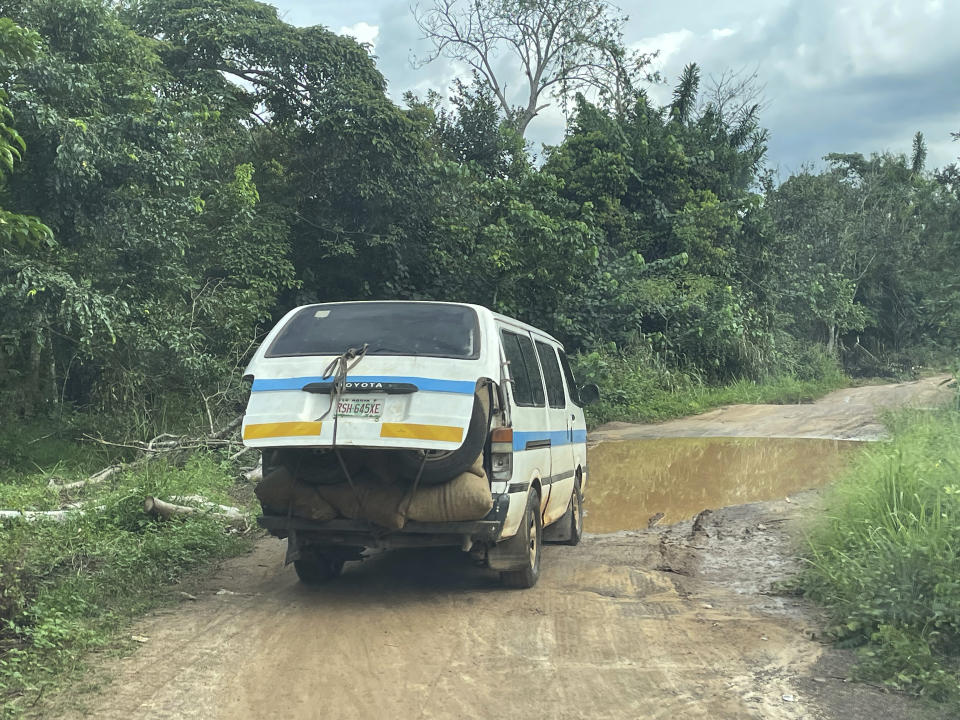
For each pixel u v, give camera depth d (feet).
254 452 42.16
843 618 18.16
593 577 23.09
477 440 19.40
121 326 43.60
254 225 68.39
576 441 28.89
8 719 12.99
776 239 107.24
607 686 14.73
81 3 44.11
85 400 50.75
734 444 53.57
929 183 135.33
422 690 14.53
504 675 15.29
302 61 74.69
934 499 21.21
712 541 27.48
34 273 36.78
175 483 30.53
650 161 97.45
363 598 20.95
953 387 53.78
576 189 93.91
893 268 153.89
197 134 58.44
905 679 14.48
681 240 94.43
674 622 18.67
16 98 36.81
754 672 15.42
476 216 76.38
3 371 47.09
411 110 82.17
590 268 81.61
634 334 81.56
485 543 21.03
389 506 19.51
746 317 96.07
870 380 141.79
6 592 17.75
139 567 22.29
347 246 74.43
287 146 80.12
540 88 124.47
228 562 25.23
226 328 54.34
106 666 15.66
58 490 33.35
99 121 40.40
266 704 13.87
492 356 20.18
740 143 112.27
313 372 19.80
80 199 40.57
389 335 20.61
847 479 25.94
